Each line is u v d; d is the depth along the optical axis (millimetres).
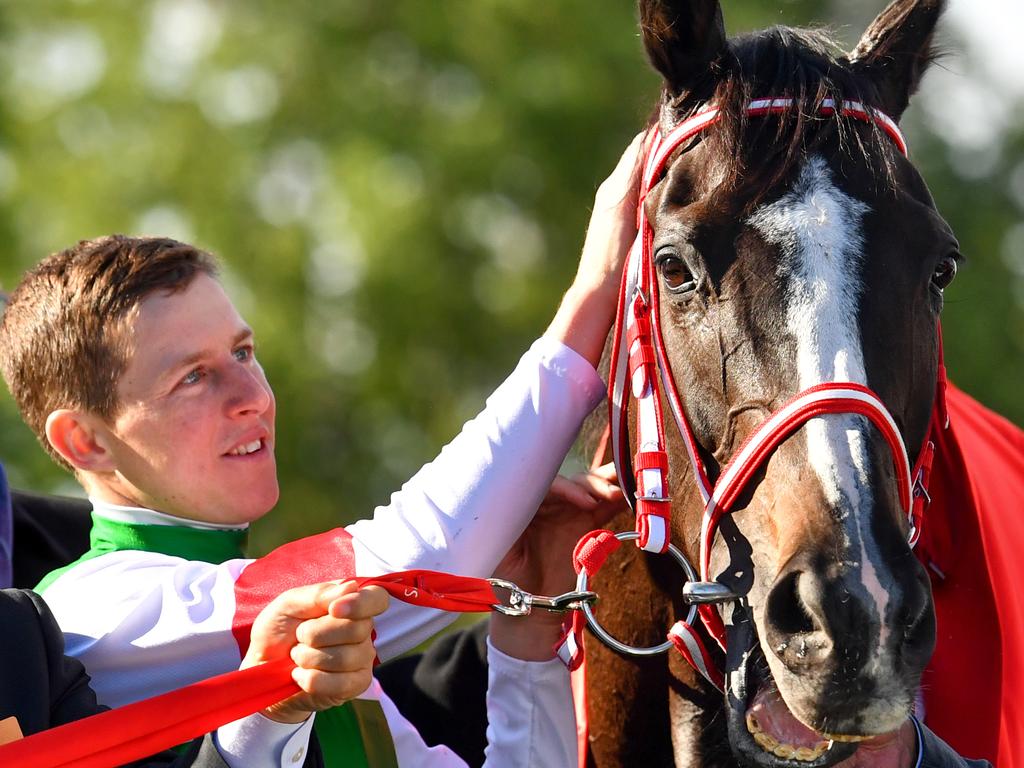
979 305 12555
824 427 2482
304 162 13492
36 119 13742
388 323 12797
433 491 2941
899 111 3080
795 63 2822
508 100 12562
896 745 2861
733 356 2625
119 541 3221
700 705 3002
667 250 2746
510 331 13031
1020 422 12383
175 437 3152
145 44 13961
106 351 3160
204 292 3258
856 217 2643
